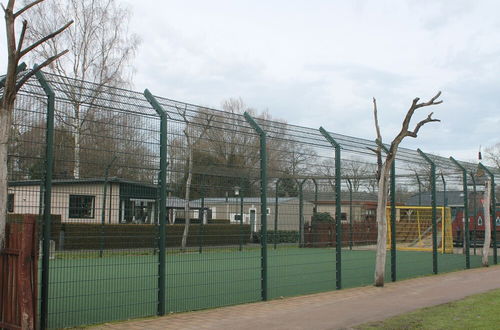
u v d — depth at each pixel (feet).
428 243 87.56
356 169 39.73
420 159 47.88
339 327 23.75
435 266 47.26
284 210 39.24
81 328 22.71
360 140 40.86
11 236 20.66
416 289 36.52
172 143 27.45
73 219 25.05
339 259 36.60
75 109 23.80
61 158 23.24
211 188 29.25
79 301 28.09
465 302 30.45
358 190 53.06
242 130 31.40
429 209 83.46
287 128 34.73
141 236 27.71
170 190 27.20
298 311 27.66
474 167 57.82
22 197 21.70
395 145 37.68
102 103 24.70
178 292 32.55
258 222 38.34
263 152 31.89
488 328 23.29
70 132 23.61
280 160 34.19
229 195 30.19
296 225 41.45
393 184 42.11
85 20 84.99
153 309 27.30
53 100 22.61
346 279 41.60
